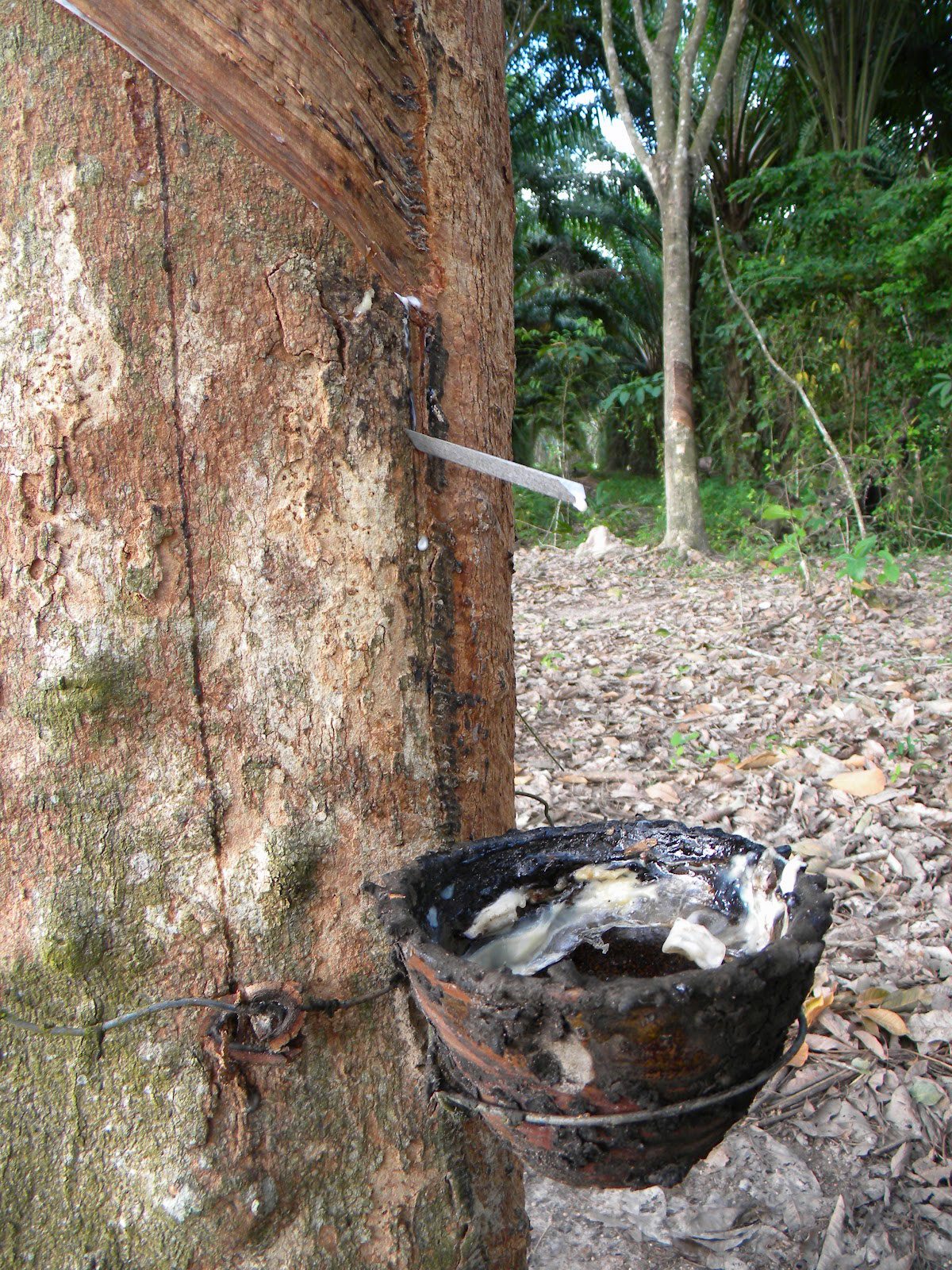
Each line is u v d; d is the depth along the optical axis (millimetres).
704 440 15164
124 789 1237
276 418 1250
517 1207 1528
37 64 1148
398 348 1338
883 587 7172
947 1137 2234
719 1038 951
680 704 4992
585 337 17578
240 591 1256
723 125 14719
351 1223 1332
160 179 1177
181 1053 1257
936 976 2723
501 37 1642
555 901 1378
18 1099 1257
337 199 1259
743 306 10445
